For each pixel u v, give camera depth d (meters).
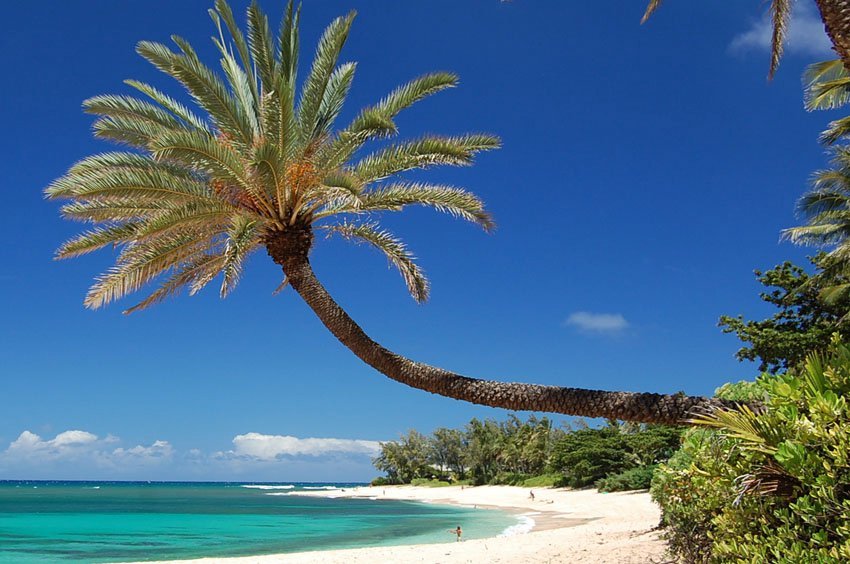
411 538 31.91
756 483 4.97
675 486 7.95
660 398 9.04
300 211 12.15
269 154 10.44
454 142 12.27
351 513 58.31
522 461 98.88
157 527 42.88
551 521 40.19
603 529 23.02
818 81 18.05
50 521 49.97
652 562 12.09
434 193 12.56
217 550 28.22
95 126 12.17
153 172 11.36
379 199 12.45
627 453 65.69
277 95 10.77
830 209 24.48
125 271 12.05
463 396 10.30
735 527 5.18
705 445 6.08
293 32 13.55
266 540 32.53
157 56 11.64
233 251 10.59
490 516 49.12
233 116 11.59
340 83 13.77
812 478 4.41
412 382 10.72
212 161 10.74
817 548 4.38
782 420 4.90
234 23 13.29
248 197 12.08
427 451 121.12
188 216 11.43
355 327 11.40
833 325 27.33
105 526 44.12
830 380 4.98
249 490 180.25
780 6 10.84
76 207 12.13
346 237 13.48
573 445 72.12
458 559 17.27
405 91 12.52
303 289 11.77
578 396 9.52
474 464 103.56
